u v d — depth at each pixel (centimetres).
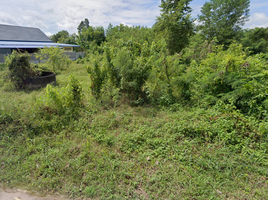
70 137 354
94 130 374
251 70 439
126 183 255
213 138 344
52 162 288
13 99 486
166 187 249
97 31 3322
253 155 301
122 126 390
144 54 558
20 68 601
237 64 449
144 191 244
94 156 301
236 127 353
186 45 1329
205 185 250
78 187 250
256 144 320
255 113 383
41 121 382
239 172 275
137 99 511
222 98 429
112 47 543
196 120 385
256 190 244
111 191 242
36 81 625
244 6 1728
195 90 495
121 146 325
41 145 329
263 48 1672
